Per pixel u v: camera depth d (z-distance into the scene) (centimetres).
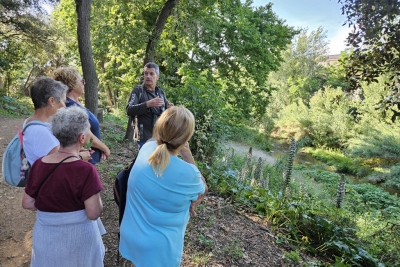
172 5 788
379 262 396
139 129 308
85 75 650
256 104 1662
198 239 317
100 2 1028
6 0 1320
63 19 1617
